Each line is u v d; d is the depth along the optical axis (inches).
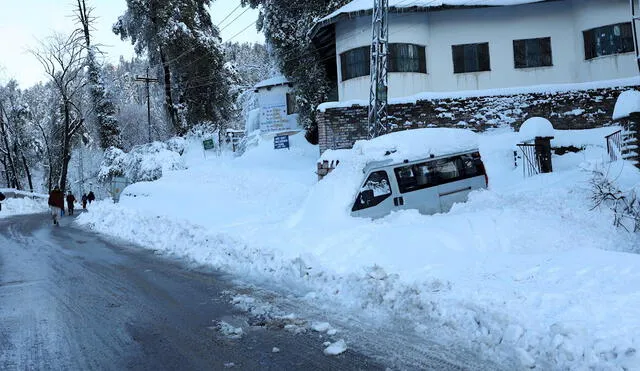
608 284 219.8
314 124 1076.5
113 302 288.7
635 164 500.7
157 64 1617.9
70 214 1172.5
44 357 202.2
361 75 914.7
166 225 573.6
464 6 887.7
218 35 1678.2
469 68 926.4
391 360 183.9
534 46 920.9
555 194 445.7
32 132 2353.6
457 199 437.7
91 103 1806.1
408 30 906.7
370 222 390.6
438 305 221.8
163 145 1311.5
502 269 263.3
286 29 1081.4
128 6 1536.7
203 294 298.0
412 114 823.1
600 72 885.8
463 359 180.4
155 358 197.5
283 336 216.1
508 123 815.1
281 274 323.0
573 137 721.0
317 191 449.1
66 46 1681.8
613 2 870.4
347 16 887.7
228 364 187.9
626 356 155.7
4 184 2502.5
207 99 1590.8
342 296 265.7
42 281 358.6
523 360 171.2
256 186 761.0
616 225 366.6
